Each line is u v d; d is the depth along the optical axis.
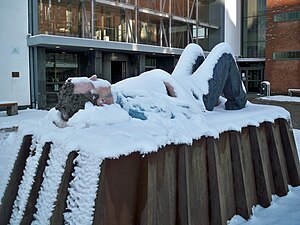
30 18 16.59
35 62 16.92
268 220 4.43
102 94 3.73
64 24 17.20
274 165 5.38
